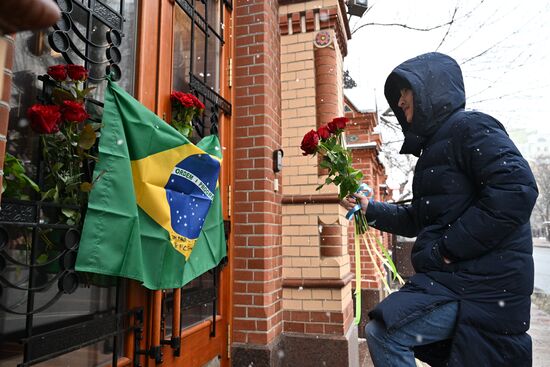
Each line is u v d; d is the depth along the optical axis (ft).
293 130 13.38
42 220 5.47
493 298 5.34
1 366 5.01
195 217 7.70
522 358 5.35
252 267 11.27
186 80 9.39
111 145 6.03
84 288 6.30
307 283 12.34
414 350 6.35
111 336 6.48
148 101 7.82
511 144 5.50
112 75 6.78
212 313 10.40
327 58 13.55
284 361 12.08
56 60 6.02
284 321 12.42
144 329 7.39
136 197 6.55
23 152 5.37
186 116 8.38
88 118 6.11
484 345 5.27
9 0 1.79
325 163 8.00
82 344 5.87
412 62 6.72
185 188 7.49
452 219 5.85
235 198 11.68
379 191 34.35
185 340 8.80
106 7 6.78
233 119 11.93
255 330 10.98
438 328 5.59
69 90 5.86
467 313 5.32
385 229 7.67
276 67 13.24
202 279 9.91
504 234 5.23
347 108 27.14
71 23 6.05
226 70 11.84
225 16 11.95
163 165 6.95
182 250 7.36
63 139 5.56
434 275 5.74
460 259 5.51
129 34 7.57
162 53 8.26
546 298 32.42
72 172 5.60
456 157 5.94
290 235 12.81
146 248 6.64
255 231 11.39
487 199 5.27
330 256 12.60
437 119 6.40
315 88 13.51
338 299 12.15
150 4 8.04
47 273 5.57
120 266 5.97
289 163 13.23
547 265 69.46
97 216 5.72
